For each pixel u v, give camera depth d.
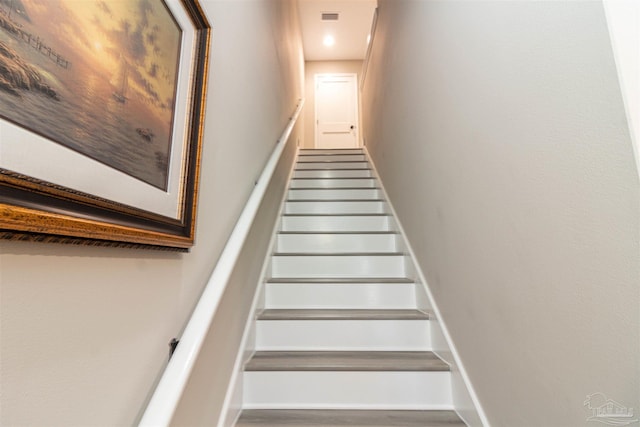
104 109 0.56
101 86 0.55
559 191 0.69
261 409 1.31
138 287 0.67
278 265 2.12
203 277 0.98
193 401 0.85
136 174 0.64
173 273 0.81
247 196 1.56
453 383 1.30
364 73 4.49
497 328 0.97
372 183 3.37
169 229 0.75
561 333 0.69
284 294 1.85
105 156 0.56
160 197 0.72
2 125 0.38
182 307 0.85
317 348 1.58
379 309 1.80
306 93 5.91
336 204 2.90
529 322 0.81
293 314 1.68
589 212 0.61
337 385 1.35
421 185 1.78
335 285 1.86
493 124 0.98
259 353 1.52
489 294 1.02
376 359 1.44
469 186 1.16
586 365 0.62
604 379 0.58
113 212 0.56
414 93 1.94
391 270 2.12
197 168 0.89
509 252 0.90
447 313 1.39
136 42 0.66
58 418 0.47
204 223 1.00
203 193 0.99
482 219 1.06
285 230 2.64
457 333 1.28
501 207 0.94
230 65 1.30
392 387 1.34
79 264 0.52
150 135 0.70
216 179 1.11
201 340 0.80
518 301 0.86
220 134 1.16
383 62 3.04
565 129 0.67
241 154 1.46
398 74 2.38
